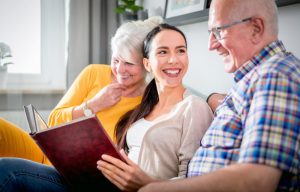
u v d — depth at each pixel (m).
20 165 1.16
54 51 2.71
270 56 0.96
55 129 1.01
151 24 1.71
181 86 1.43
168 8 2.30
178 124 1.28
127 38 1.65
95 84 1.91
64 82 2.74
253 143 0.77
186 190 0.83
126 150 1.47
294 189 0.83
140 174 1.01
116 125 1.66
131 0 2.61
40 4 2.66
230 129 0.94
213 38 1.08
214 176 0.80
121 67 1.70
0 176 1.10
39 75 2.69
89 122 0.98
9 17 2.58
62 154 1.08
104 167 1.05
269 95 0.80
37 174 1.19
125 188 1.03
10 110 2.53
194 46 2.16
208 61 2.02
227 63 1.06
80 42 2.67
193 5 2.04
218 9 1.02
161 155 1.25
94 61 2.75
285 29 1.57
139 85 1.79
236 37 0.98
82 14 2.67
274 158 0.75
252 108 0.83
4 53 2.53
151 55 1.41
